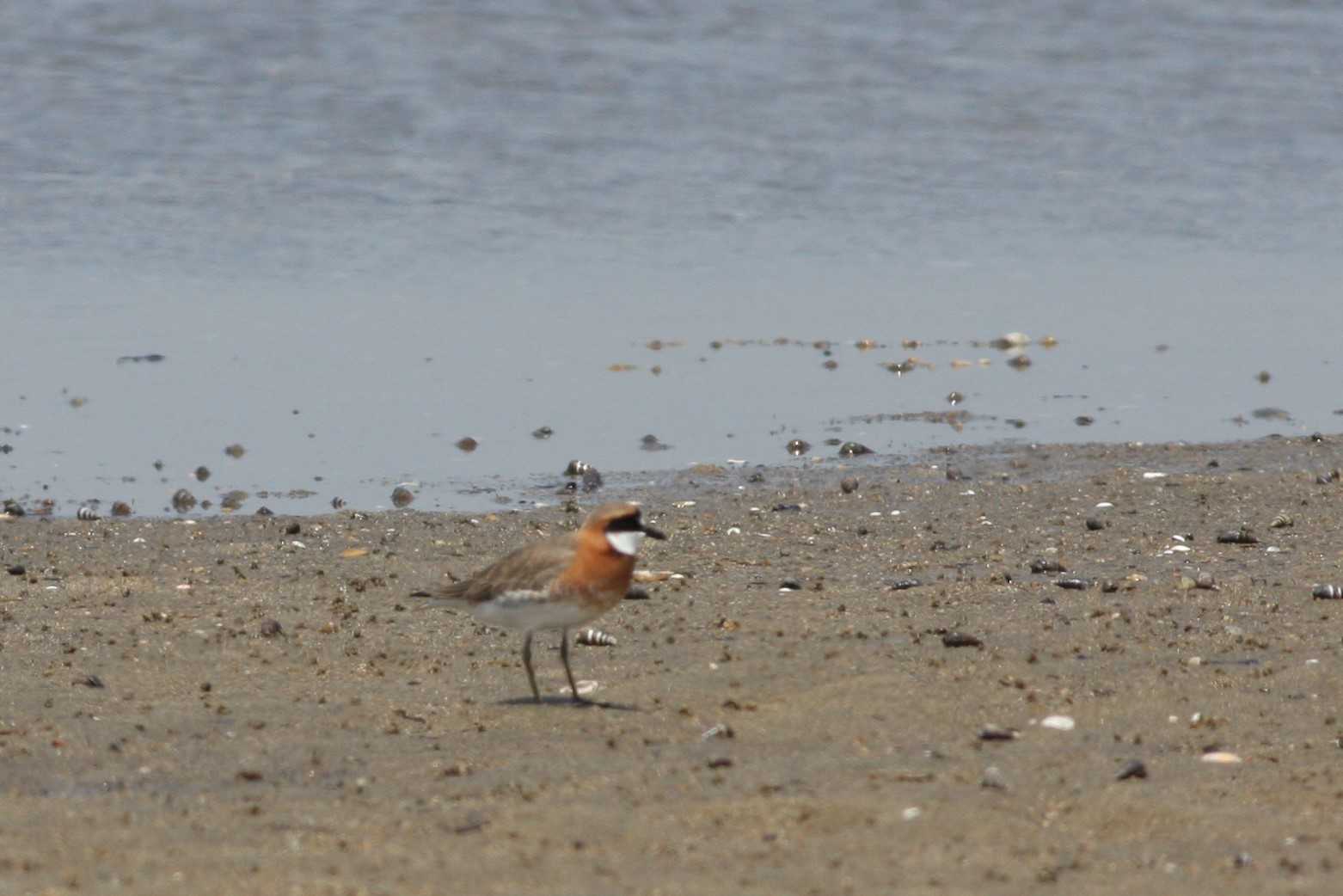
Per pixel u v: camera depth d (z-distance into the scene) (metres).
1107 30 36.88
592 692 10.39
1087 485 16.22
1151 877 7.50
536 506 15.72
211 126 29.39
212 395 19.25
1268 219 27.17
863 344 21.73
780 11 37.53
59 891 7.20
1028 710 9.95
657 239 25.64
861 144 30.03
